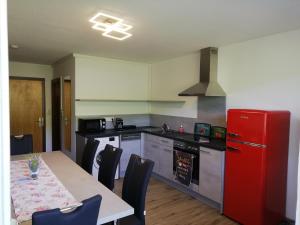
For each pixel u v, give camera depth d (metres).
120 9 2.20
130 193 2.11
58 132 5.57
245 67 3.31
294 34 2.76
